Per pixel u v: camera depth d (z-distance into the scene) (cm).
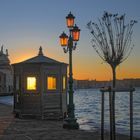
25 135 1614
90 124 2614
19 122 2127
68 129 1838
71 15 1864
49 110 2308
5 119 2294
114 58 1341
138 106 7512
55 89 2330
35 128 1856
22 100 2350
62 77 2352
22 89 2348
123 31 1380
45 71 2297
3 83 13025
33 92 2322
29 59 2366
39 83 2302
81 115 4206
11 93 11875
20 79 2358
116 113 5097
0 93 11644
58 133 1691
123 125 2953
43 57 2377
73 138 1552
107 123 2734
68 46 1894
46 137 1565
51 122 2150
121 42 1362
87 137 1585
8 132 1703
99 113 4719
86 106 7200
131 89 1257
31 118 2328
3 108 3416
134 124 3278
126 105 7962
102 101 1254
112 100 1240
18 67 2386
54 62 2322
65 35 1898
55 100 2325
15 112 2430
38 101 2303
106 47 1361
